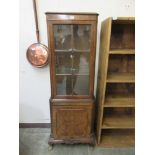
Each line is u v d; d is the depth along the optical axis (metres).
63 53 1.86
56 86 1.93
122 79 1.93
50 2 2.06
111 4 2.08
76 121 2.02
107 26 1.80
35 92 2.36
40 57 2.15
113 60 2.19
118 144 2.19
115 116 2.30
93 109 2.00
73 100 1.96
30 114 2.45
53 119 2.01
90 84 1.93
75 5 2.07
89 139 2.07
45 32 2.14
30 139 2.27
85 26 1.78
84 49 1.86
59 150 2.09
